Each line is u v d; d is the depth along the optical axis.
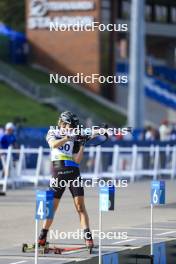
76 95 140.75
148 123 144.88
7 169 60.97
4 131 65.50
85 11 141.88
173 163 74.94
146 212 44.72
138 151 71.94
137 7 83.75
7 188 62.22
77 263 26.59
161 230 35.12
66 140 30.34
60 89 140.88
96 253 28.45
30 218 42.41
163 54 165.25
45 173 65.00
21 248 30.34
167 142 75.38
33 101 133.12
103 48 145.88
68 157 30.55
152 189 29.34
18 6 182.50
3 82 140.12
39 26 150.12
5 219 41.97
